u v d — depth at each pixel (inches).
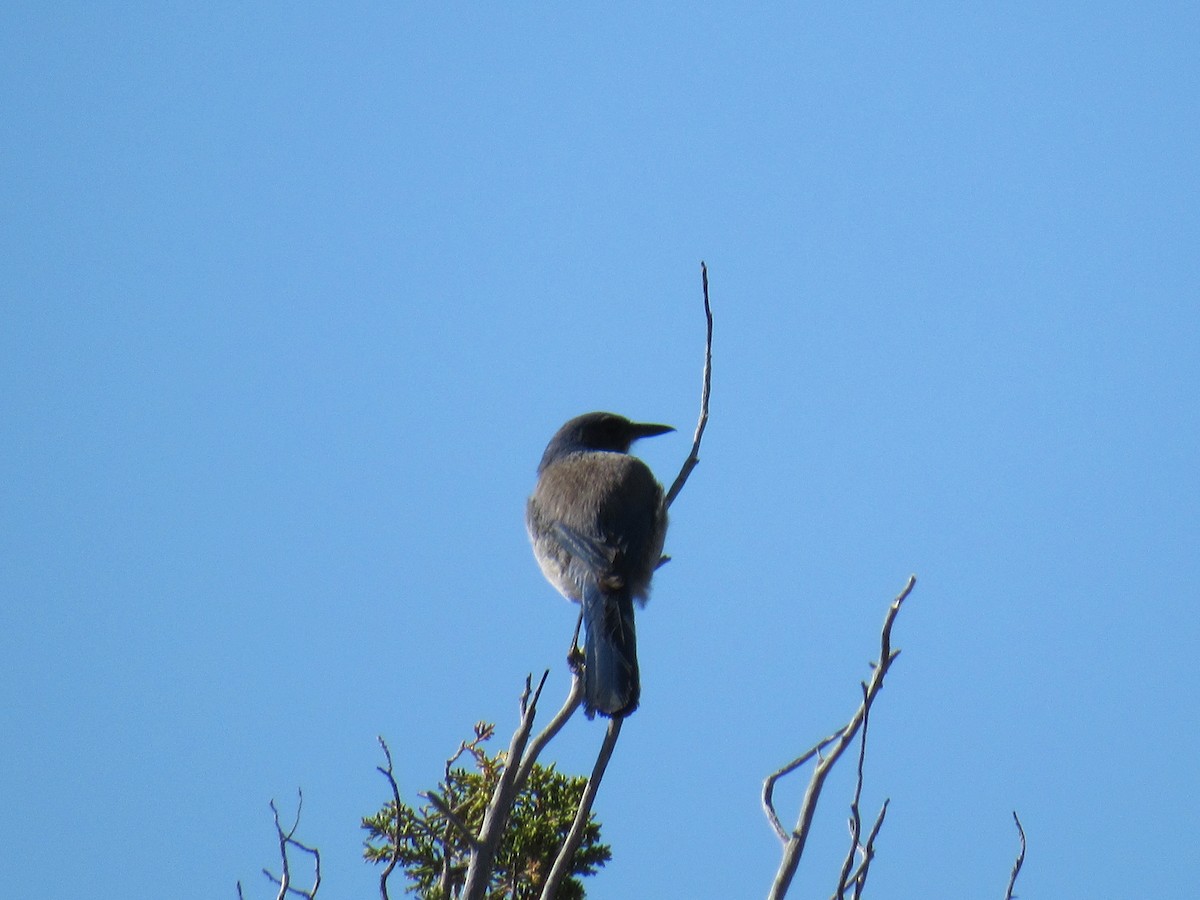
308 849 383.9
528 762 369.7
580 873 471.8
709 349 491.5
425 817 450.3
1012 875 368.8
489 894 458.9
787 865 334.3
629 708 482.3
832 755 351.3
